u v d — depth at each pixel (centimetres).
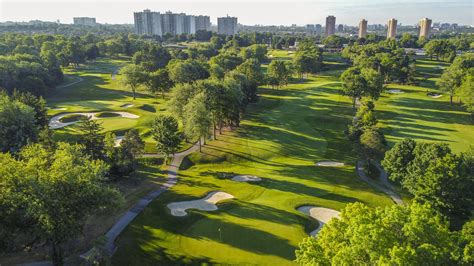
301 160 6588
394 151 5150
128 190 5172
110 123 8331
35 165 3378
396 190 5384
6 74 10562
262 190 5225
